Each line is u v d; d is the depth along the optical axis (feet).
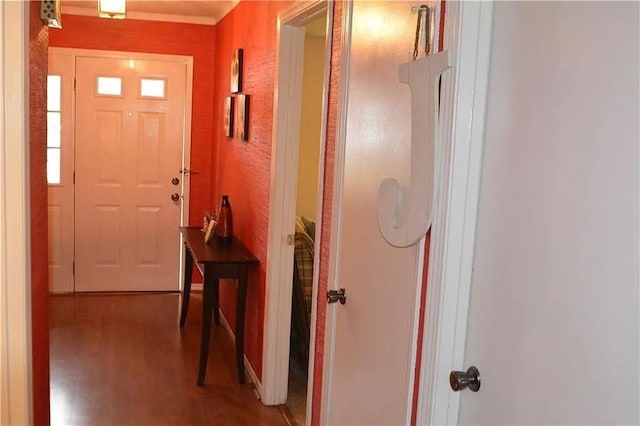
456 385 4.58
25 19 5.68
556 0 3.75
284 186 10.72
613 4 3.32
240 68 13.76
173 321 15.64
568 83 3.64
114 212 17.65
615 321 3.28
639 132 3.14
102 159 17.37
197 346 13.97
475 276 4.57
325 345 7.80
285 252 10.89
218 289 15.15
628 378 3.20
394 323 5.70
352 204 6.89
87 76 16.97
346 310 7.05
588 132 3.48
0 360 5.96
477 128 4.48
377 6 6.26
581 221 3.52
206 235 13.39
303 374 12.80
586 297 3.48
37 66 6.59
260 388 11.53
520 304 4.04
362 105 6.61
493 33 4.39
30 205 6.15
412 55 5.36
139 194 17.71
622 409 3.24
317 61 15.60
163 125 17.60
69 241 17.48
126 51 17.12
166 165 17.76
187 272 15.10
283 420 10.66
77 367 12.36
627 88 3.22
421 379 5.01
